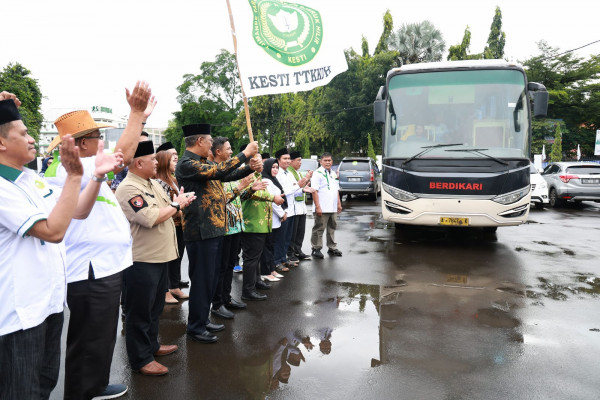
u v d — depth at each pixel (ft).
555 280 19.17
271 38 13.84
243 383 10.48
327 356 11.87
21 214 6.14
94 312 8.91
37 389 6.79
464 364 11.31
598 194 46.16
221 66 152.76
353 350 12.24
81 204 7.19
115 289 9.18
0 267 6.32
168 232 11.47
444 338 13.00
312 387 10.21
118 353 12.45
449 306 15.85
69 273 8.74
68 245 8.77
